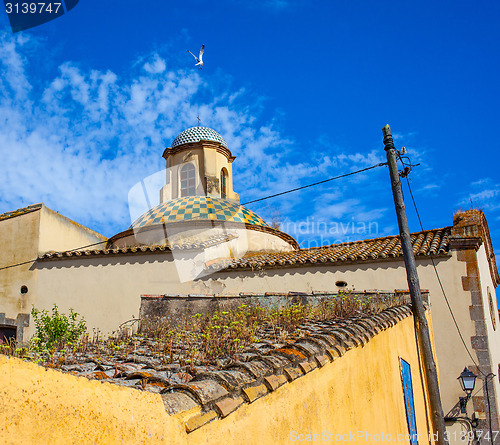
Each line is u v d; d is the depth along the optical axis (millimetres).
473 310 12961
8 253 15828
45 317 12031
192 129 23344
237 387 3859
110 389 2742
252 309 11227
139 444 2742
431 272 13531
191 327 9391
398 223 10297
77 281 15359
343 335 6320
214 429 3408
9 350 5469
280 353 5055
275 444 4164
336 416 5516
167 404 3139
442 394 12531
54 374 2420
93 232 18516
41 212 16031
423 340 10039
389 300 11672
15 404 2152
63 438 2322
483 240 13906
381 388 7340
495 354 13844
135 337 8906
